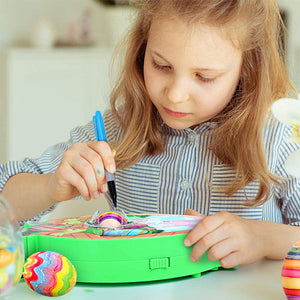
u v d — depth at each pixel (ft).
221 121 3.88
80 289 2.58
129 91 4.09
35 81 11.75
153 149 4.17
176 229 2.81
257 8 3.50
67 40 13.20
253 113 3.75
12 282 2.12
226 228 2.85
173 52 3.12
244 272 2.87
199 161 4.05
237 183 3.88
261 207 3.95
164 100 3.32
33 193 3.68
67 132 12.21
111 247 2.60
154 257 2.64
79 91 12.28
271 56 3.81
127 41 4.05
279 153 3.95
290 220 4.03
